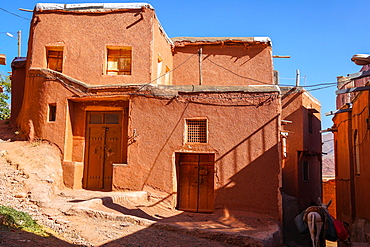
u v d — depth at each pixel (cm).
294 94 1684
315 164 1956
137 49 1291
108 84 1237
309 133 1794
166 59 1481
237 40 1516
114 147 1241
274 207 1054
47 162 1133
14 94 1625
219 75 1533
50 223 780
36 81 1265
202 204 1161
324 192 2508
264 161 1079
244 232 847
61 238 691
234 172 1093
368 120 1200
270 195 1061
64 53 1302
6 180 985
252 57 1529
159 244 719
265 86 1112
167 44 1498
